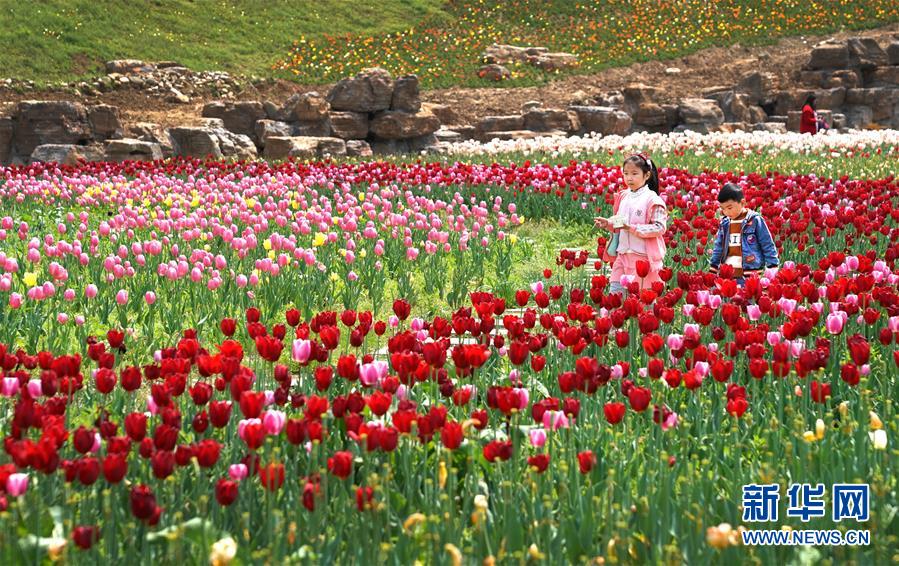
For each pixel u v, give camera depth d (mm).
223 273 9648
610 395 5789
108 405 5363
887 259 8344
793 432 4500
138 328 8234
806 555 3664
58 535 3604
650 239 8328
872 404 5402
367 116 30500
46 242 9641
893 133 27703
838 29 43812
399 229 12445
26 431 3932
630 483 4230
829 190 15594
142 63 34281
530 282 10828
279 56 38312
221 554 3104
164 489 4000
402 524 3889
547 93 37438
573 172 17656
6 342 7219
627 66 40562
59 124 26766
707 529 3490
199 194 14906
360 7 43844
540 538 3719
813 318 6008
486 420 4715
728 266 7305
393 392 4570
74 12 36500
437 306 9875
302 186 17141
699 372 5191
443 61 39562
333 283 9945
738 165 22938
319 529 3814
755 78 37719
